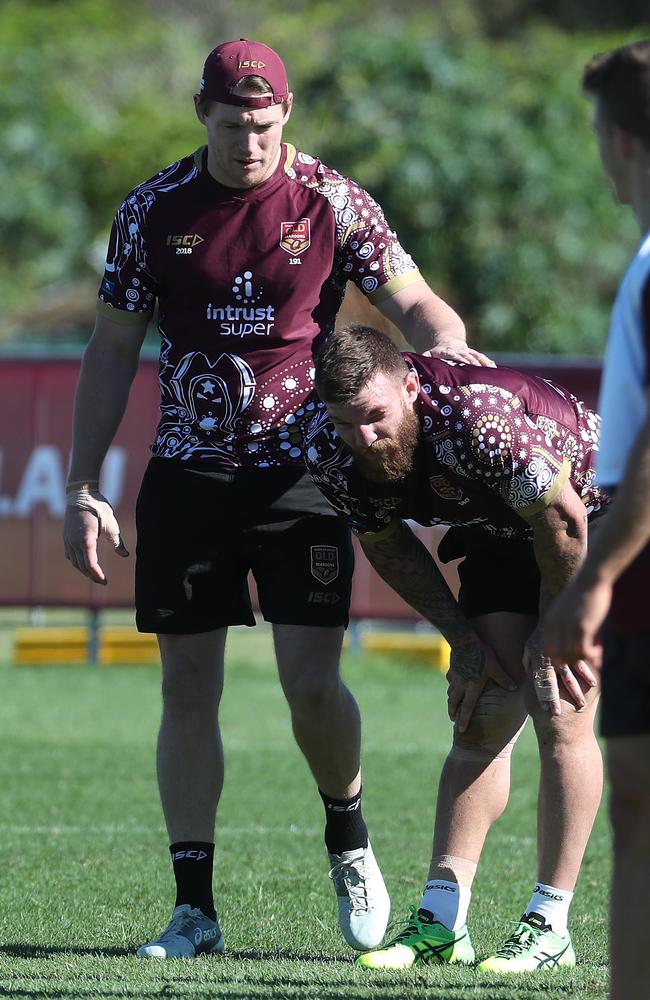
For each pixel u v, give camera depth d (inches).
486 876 790.5
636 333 395.2
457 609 592.4
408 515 561.0
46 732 1386.6
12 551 1851.6
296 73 3917.3
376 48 3489.2
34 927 648.4
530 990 507.8
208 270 616.1
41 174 4116.6
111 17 4591.5
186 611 617.6
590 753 584.7
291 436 621.9
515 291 3410.4
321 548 616.1
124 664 1934.1
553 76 3543.3
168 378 629.3
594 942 626.2
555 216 3430.1
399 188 3390.7
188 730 619.2
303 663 609.9
